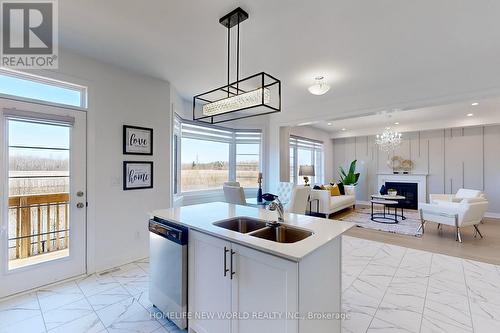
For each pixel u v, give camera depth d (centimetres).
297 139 705
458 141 651
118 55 275
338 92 402
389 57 279
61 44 250
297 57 279
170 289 193
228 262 157
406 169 731
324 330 152
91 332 186
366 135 789
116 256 303
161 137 348
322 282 149
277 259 132
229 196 419
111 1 184
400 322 197
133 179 317
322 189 626
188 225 185
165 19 208
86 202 278
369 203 804
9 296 231
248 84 364
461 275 280
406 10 195
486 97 301
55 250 259
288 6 191
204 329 173
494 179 602
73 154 269
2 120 226
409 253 351
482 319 200
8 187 230
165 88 354
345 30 225
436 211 438
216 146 530
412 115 580
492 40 240
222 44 251
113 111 299
